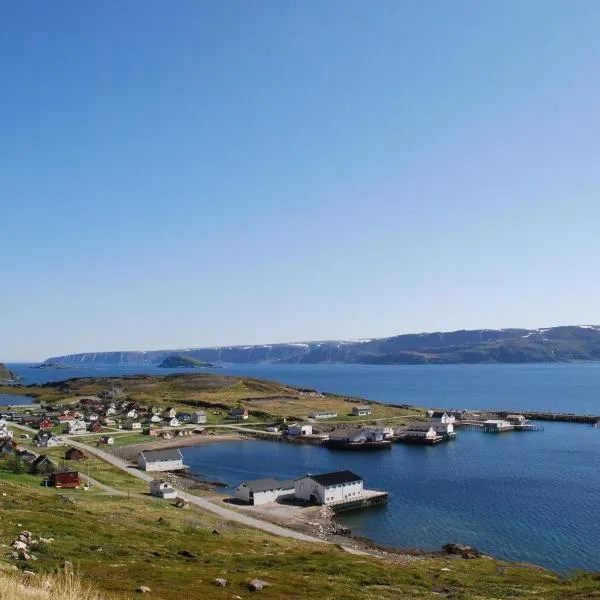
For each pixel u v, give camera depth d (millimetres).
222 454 176875
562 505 106812
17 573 31219
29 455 143875
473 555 80625
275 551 70688
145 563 51062
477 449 179000
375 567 64688
